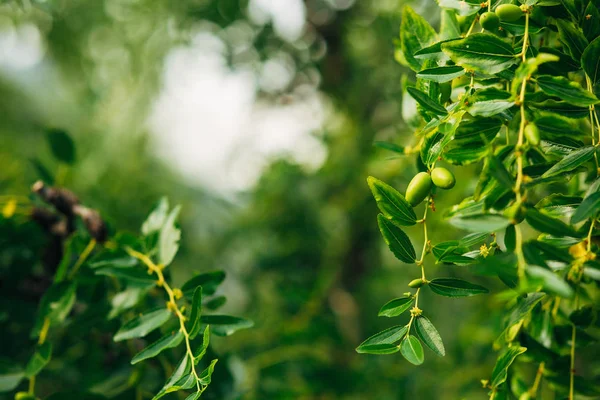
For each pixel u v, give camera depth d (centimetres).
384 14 138
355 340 175
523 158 63
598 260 63
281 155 183
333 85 182
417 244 117
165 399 79
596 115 61
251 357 146
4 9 155
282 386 130
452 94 68
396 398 133
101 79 208
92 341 87
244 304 187
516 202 57
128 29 191
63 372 88
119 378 86
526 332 70
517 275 56
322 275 164
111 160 200
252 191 192
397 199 63
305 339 138
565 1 62
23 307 87
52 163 184
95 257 77
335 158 168
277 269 181
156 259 78
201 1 168
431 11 111
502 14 62
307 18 175
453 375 128
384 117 164
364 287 180
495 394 66
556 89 59
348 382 136
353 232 177
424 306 164
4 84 255
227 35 170
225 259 202
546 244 57
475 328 121
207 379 62
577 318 69
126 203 188
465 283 63
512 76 62
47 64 240
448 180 62
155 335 77
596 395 69
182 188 223
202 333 70
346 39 171
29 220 89
